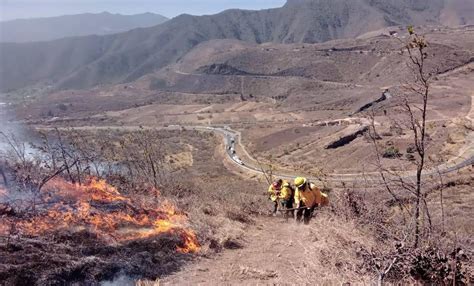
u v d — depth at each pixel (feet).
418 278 14.30
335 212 23.95
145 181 32.65
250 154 231.30
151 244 18.33
